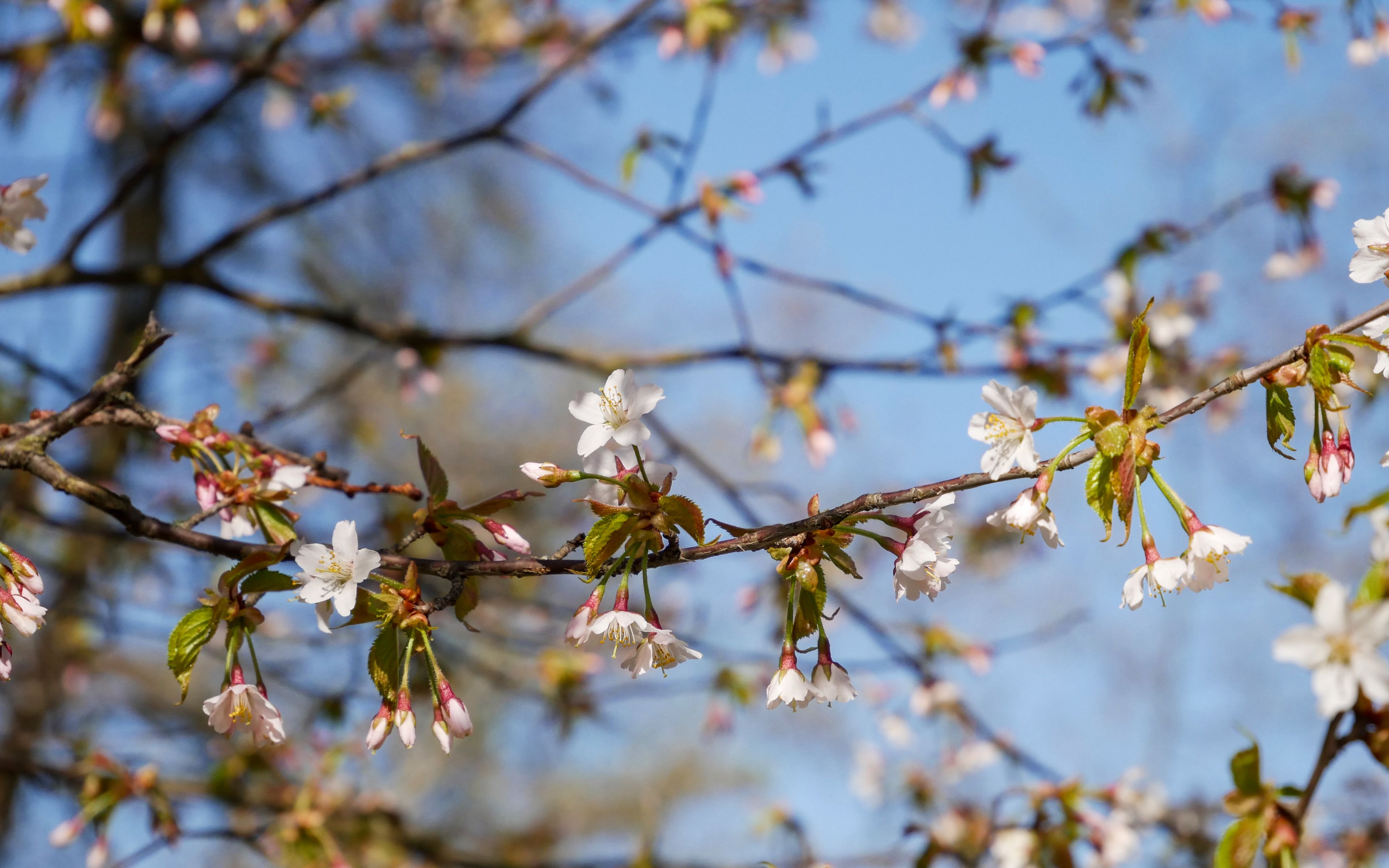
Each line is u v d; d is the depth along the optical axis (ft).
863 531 6.03
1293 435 5.67
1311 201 14.87
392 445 36.91
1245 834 4.66
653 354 15.83
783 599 16.81
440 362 16.66
